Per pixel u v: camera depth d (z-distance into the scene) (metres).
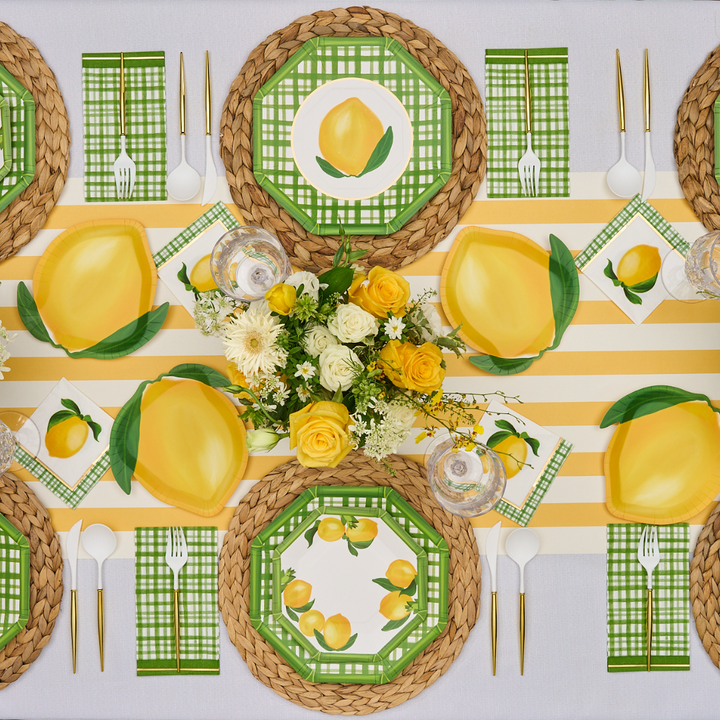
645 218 1.83
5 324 1.83
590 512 1.83
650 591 1.83
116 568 1.83
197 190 1.82
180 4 1.82
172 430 1.83
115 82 1.82
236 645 1.82
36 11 1.82
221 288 1.76
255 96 1.81
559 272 1.83
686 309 1.83
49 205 1.82
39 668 1.83
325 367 1.64
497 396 1.83
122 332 1.83
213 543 1.83
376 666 1.82
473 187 1.82
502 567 1.83
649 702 1.83
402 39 1.81
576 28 1.82
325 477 1.82
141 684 1.83
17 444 1.83
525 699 1.83
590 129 1.83
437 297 1.83
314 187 1.82
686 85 1.83
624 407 1.83
